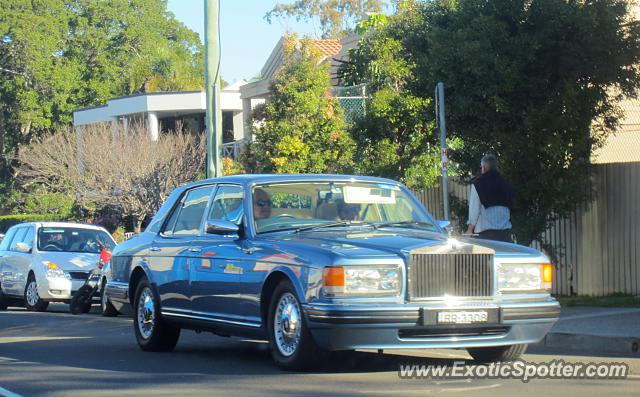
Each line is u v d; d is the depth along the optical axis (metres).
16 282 20.47
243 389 7.97
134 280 11.53
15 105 57.94
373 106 20.02
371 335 8.09
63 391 8.24
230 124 41.06
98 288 18.23
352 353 9.51
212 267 9.77
